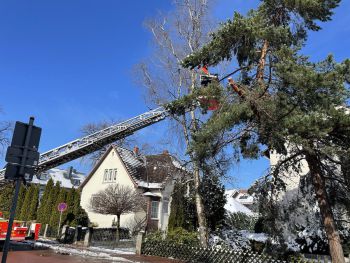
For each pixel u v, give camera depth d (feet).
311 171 37.65
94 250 65.51
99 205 89.76
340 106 34.12
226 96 38.81
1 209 116.88
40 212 107.45
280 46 37.22
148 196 108.99
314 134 31.14
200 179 62.39
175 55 69.05
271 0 40.52
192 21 69.10
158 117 84.28
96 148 86.74
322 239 51.24
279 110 33.71
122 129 85.97
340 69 33.12
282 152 39.50
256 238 61.57
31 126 30.83
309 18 40.40
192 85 65.31
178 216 79.87
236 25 37.17
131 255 60.08
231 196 96.53
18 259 46.73
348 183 39.14
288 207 45.70
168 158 78.13
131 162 122.62
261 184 44.52
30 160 30.19
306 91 31.07
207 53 41.11
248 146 39.68
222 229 69.67
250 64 41.39
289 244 51.49
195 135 38.45
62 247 66.59
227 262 50.14
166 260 55.21
